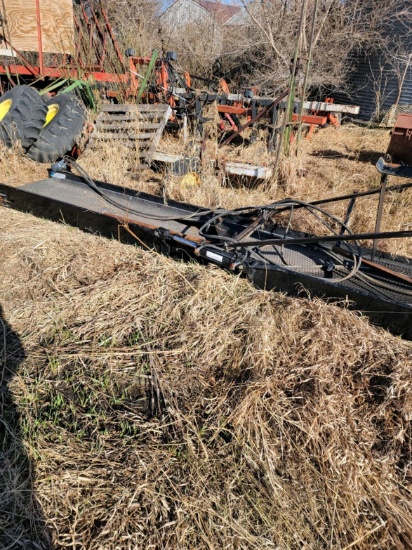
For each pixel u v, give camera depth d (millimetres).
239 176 5781
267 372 2572
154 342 2850
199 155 5883
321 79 11383
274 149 6723
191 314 3035
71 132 5879
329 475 2090
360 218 4762
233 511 1964
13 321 3039
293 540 1870
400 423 2258
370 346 2676
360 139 9133
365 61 11367
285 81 11180
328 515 1945
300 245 3717
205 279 3297
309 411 2303
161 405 2469
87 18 8477
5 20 6523
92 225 3969
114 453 2207
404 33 10328
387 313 2791
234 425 2295
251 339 2762
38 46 6965
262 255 3518
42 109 5656
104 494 2014
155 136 6152
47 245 3848
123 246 3824
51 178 4992
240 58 13047
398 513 1929
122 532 1870
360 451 2168
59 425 2361
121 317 3055
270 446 2195
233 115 8141
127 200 4559
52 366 2678
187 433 2285
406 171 2863
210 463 2150
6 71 6719
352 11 11398
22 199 4352
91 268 3574
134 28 11945
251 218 4012
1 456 2184
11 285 3412
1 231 4059
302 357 2658
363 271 3352
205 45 13898
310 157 7527
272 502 1986
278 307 3053
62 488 2037
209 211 4000
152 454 2193
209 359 2713
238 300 3139
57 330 2967
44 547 1834
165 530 1880
